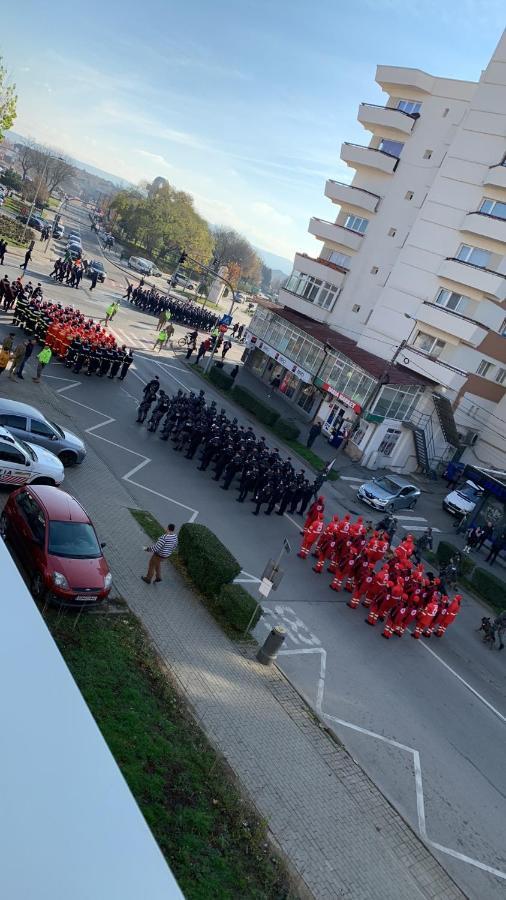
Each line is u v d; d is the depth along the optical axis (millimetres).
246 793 9938
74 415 23969
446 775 13266
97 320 41312
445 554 27578
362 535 22203
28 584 12320
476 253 39562
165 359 40781
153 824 8125
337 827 10336
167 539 14352
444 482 40938
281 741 11695
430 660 18453
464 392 40625
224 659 13344
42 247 59000
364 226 46750
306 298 48312
